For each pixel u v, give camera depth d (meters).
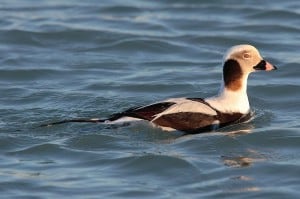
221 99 15.54
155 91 18.19
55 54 21.00
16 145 14.76
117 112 16.53
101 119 15.34
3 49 21.23
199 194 12.90
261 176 13.50
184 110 15.12
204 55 20.97
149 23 23.09
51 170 13.83
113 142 14.77
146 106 15.25
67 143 14.75
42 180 13.42
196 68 19.94
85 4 24.69
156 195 12.86
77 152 14.47
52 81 18.95
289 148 14.80
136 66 20.11
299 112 16.83
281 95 17.81
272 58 20.45
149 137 14.95
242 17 23.55
